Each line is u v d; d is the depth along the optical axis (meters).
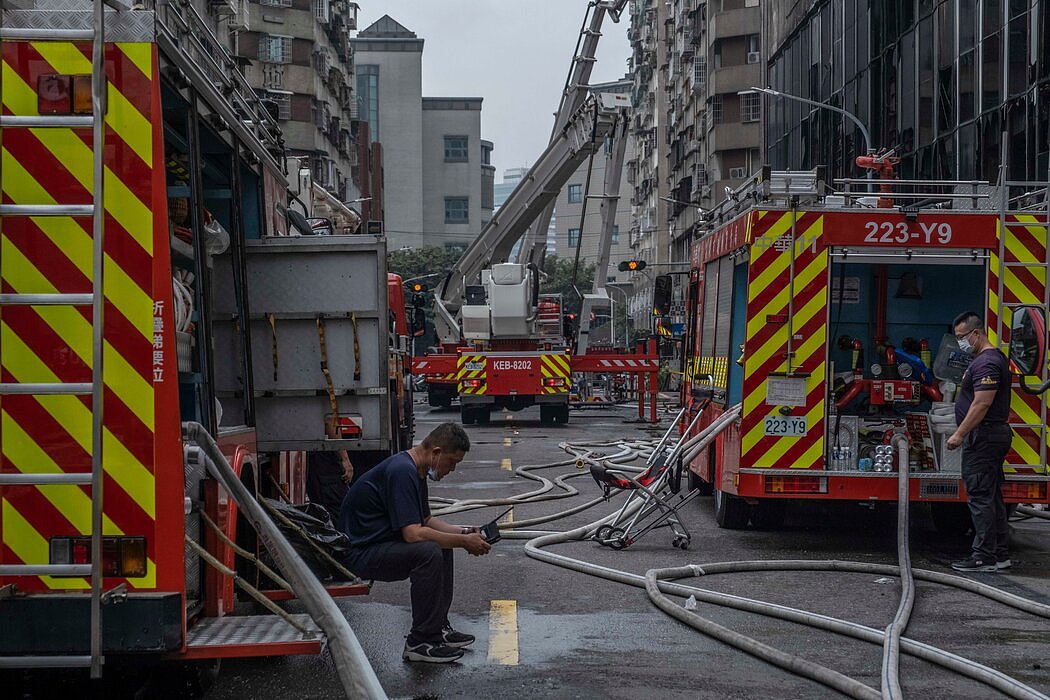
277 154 8.50
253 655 4.84
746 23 62.12
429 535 6.24
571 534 10.55
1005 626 7.12
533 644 6.62
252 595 5.02
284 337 7.49
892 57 32.78
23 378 4.62
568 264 98.44
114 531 4.69
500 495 13.92
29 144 4.62
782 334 10.14
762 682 5.80
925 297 11.70
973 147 26.73
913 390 10.60
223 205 7.34
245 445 6.27
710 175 65.50
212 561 4.91
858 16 36.12
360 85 124.44
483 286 28.78
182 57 5.20
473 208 129.12
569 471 16.62
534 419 30.23
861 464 10.20
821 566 9.02
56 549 4.63
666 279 14.13
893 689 5.41
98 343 4.52
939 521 10.96
